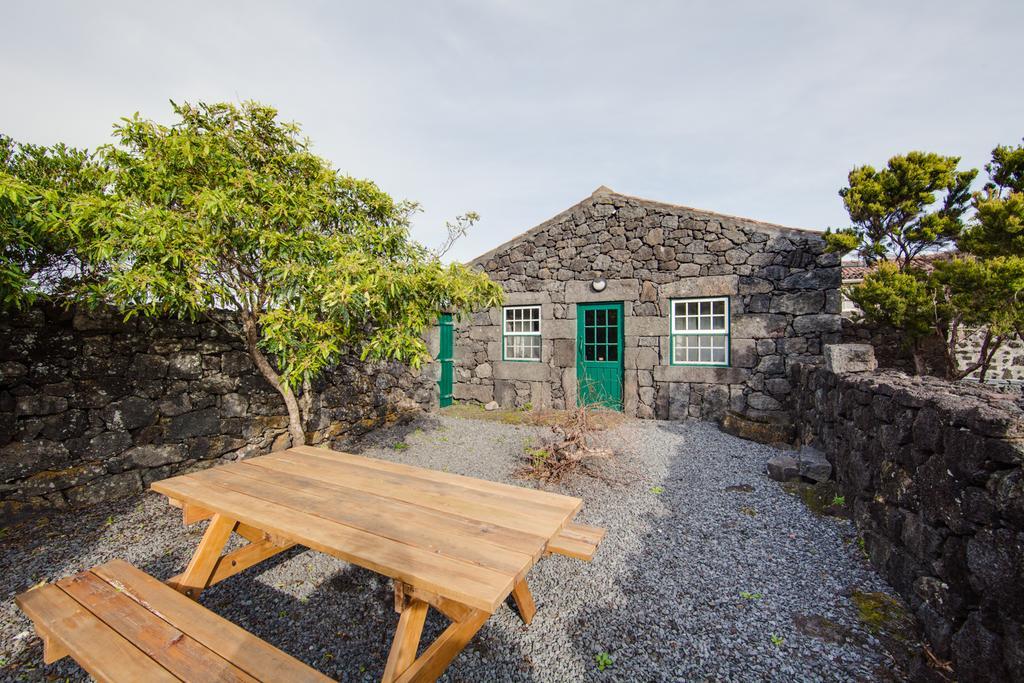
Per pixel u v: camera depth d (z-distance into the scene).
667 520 3.71
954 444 2.16
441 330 9.08
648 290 7.70
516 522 2.08
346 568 2.98
